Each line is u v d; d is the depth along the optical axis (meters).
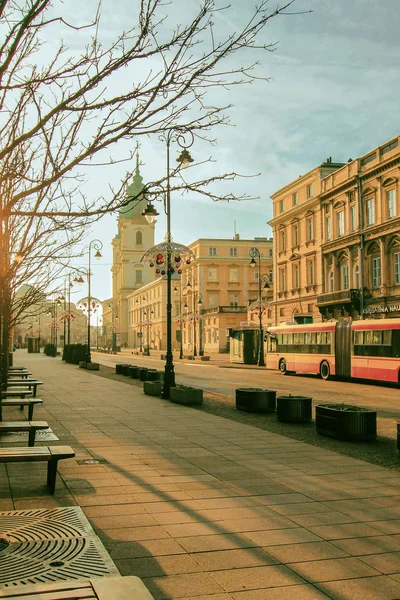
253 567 4.79
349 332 28.95
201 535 5.54
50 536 4.99
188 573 4.64
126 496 6.86
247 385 27.08
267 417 14.61
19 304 17.67
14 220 10.45
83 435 11.43
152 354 84.94
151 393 19.97
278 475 8.11
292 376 34.56
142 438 11.12
